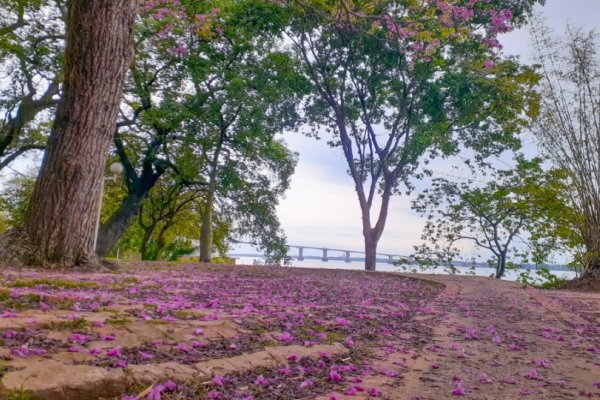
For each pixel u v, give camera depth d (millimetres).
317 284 12375
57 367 2797
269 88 23281
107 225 24609
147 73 23688
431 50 14914
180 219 32688
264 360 3973
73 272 9844
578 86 17156
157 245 31562
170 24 20266
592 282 17125
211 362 3619
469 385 3957
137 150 25844
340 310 7668
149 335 4066
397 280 16312
